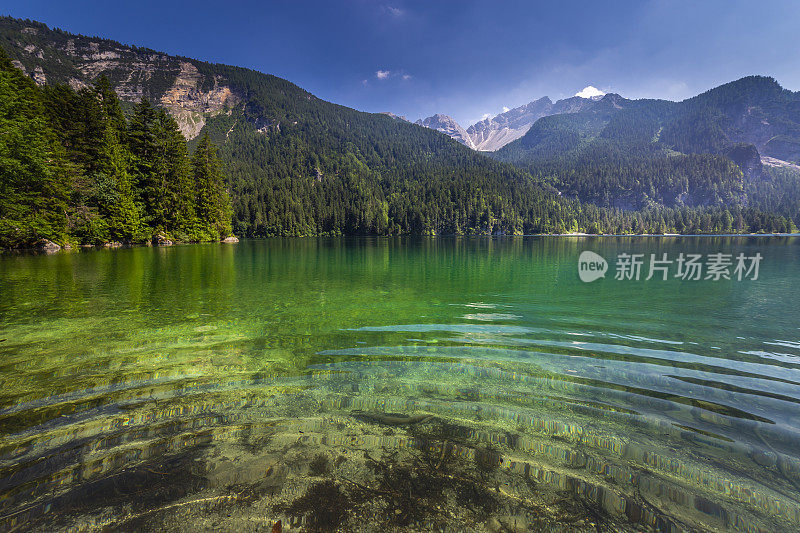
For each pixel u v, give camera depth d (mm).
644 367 5098
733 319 8070
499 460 2883
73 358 5367
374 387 4332
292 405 3834
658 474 2723
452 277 16031
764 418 3627
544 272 18203
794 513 2324
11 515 2232
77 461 2809
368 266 21359
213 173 54875
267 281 14352
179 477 2619
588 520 2260
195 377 4645
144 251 30703
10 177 26000
